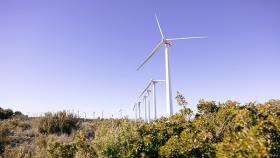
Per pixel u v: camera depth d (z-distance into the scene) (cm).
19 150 1708
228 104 1025
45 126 2367
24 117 3438
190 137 915
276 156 630
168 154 930
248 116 757
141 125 1238
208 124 946
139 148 1106
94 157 1344
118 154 1207
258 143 625
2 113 3544
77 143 1477
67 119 2419
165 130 1109
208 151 855
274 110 795
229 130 830
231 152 668
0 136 1997
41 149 1738
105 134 1381
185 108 1159
